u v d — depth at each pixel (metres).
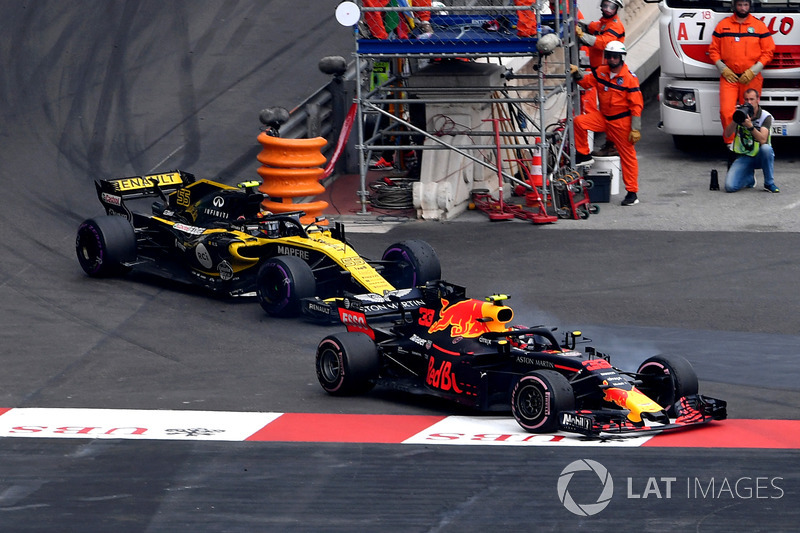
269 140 67.75
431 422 39.19
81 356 47.88
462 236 67.62
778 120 80.06
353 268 51.84
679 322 51.25
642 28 103.44
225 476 34.22
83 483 33.88
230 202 58.06
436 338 41.22
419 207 71.88
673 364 38.38
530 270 60.19
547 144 71.12
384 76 82.75
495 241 66.38
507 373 38.94
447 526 30.23
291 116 78.12
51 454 36.44
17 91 88.56
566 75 72.56
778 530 29.80
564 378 36.81
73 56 94.44
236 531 30.20
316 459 35.53
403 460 35.28
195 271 57.50
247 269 56.44
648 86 102.44
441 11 71.56
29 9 102.12
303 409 40.91
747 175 76.56
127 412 40.69
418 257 54.09
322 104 80.94
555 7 71.00
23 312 54.00
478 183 75.56
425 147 71.44
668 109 83.25
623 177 74.19
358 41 71.19
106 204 61.94
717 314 52.31
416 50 70.56
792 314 52.12
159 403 41.75
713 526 30.05
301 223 61.59
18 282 58.56
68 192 73.12
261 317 53.56
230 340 50.09
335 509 31.52
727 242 64.94
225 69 93.19
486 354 39.19
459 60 75.88
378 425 38.88
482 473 33.94
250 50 96.62
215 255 55.84
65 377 45.16
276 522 30.72
